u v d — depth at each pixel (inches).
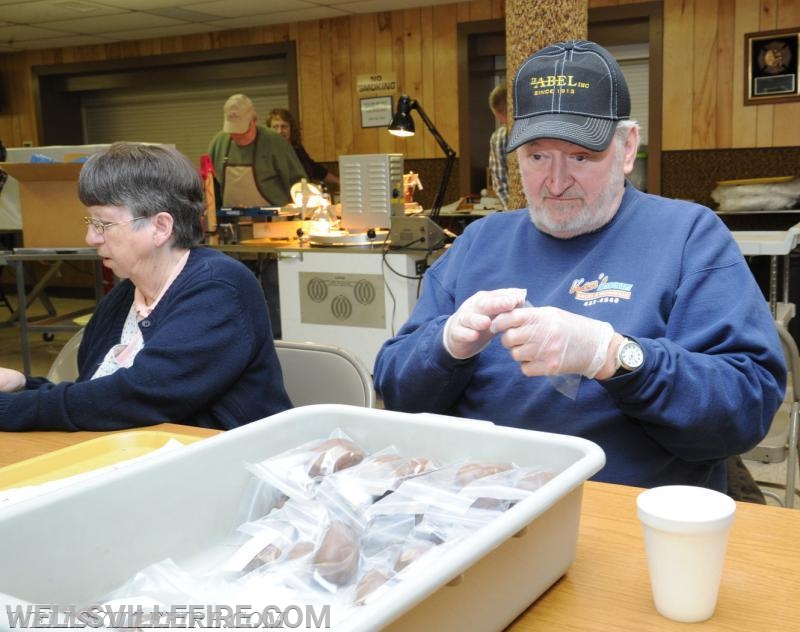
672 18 231.6
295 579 29.5
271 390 67.2
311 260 157.9
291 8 259.1
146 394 60.7
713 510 30.2
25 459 54.7
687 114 234.4
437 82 267.4
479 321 46.7
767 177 224.5
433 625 25.8
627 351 45.6
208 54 301.3
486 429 37.3
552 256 58.5
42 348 226.8
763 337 50.7
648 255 54.7
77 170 150.6
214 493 37.1
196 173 67.4
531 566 30.8
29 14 258.2
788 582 33.2
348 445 38.3
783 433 86.4
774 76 222.1
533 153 55.4
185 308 63.1
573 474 31.8
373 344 155.3
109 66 319.6
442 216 226.7
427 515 31.9
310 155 291.7
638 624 30.6
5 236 212.1
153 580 30.6
